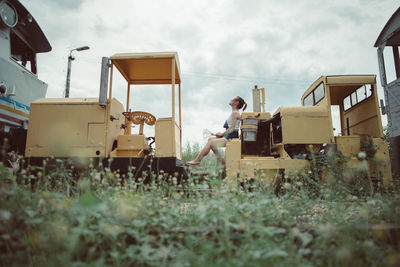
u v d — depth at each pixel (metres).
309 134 4.82
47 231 1.81
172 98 4.96
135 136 4.96
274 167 4.62
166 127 4.93
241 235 2.04
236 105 5.67
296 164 4.59
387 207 2.63
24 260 1.76
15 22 6.49
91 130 4.89
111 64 5.09
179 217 2.48
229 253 1.70
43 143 4.83
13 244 1.83
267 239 1.90
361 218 2.44
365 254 1.85
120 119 5.42
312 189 4.02
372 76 5.10
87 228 2.01
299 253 1.72
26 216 2.06
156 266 1.76
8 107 6.19
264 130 5.46
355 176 4.33
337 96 6.16
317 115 4.90
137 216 2.29
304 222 2.77
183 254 1.62
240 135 5.62
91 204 1.92
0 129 5.95
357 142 4.74
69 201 2.28
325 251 1.84
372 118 5.10
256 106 6.53
